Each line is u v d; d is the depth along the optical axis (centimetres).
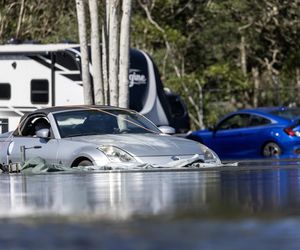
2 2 7925
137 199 2250
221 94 8212
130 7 4656
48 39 7775
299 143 5462
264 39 8700
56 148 3641
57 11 8006
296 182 2708
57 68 5188
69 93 5147
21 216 1959
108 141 3553
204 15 8625
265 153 5600
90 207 2091
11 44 5556
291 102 8269
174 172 3241
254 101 8338
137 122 3872
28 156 3747
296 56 8762
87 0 5788
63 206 2128
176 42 8156
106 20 4759
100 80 4716
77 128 3747
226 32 8594
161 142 3597
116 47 4675
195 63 8612
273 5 8531
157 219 1855
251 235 1633
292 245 1530
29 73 5256
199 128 7831
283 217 1852
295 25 8612
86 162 3525
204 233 1662
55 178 3089
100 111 3853
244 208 2008
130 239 1614
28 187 2725
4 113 5303
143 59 5438
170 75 8106
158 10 8494
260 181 2761
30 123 3909
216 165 3597
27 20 7931
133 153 3469
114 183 2786
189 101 7944
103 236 1656
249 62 8781
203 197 2270
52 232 1725
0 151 3903
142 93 5381
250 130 5656
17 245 1591
